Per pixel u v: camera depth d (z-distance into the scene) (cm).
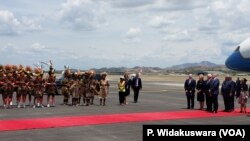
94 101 3058
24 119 1839
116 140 1316
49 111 2212
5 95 2352
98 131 1509
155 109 2383
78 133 1461
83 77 2636
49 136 1391
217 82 2205
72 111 2223
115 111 2241
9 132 1477
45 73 2514
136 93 2938
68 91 2650
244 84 2242
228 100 2283
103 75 2670
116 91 4638
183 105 2705
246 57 3519
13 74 2372
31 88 2441
